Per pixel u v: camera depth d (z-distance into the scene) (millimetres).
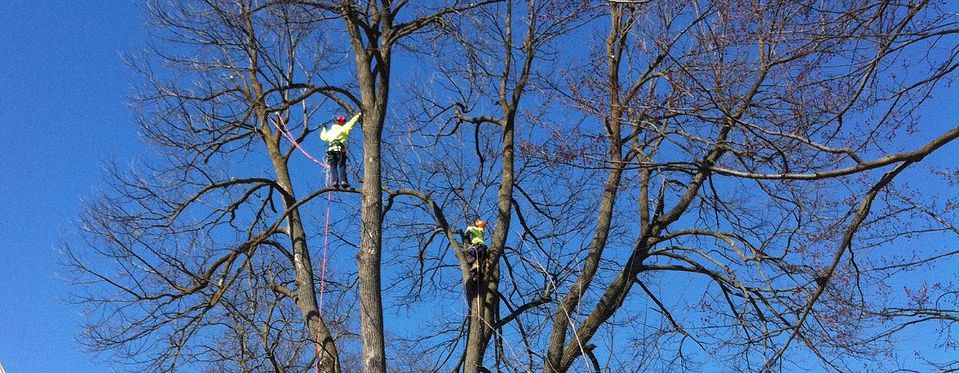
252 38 11664
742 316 10969
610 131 9742
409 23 11406
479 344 10844
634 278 11844
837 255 8852
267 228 11570
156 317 11266
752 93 8984
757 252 10703
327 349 11211
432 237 12266
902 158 7652
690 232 11758
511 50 12250
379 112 11406
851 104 8430
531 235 12352
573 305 11633
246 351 11500
